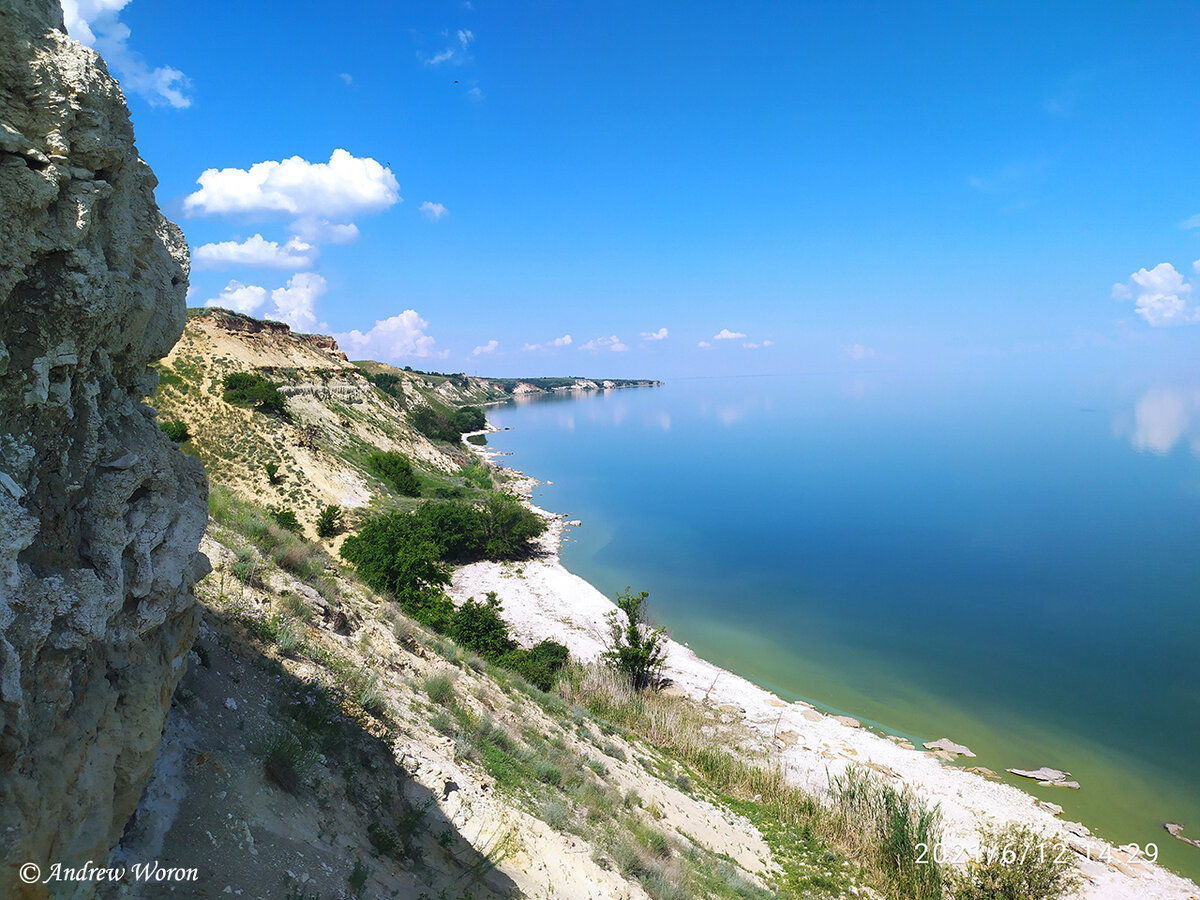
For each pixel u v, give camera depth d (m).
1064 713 37.62
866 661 45.03
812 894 15.59
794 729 31.59
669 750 24.33
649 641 33.38
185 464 6.41
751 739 29.41
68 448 4.54
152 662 5.35
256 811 6.13
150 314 5.52
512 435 193.50
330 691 9.55
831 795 22.14
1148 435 180.75
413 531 41.25
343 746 8.34
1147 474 122.81
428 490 68.88
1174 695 40.28
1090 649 48.00
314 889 5.71
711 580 63.28
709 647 46.16
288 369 70.56
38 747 3.94
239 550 13.54
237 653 8.96
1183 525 86.44
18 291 4.09
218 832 5.59
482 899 7.44
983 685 41.34
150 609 5.41
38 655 4.07
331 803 7.16
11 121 3.92
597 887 9.52
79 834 4.18
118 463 4.88
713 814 18.69
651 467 141.62
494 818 9.51
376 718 10.09
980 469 135.38
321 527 43.75
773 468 141.62
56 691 4.15
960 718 36.72
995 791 27.58
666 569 66.25
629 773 17.64
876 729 34.50
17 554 3.80
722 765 23.42
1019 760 32.12
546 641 33.97
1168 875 22.73
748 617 53.25
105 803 4.43
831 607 56.75
